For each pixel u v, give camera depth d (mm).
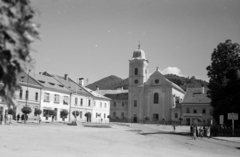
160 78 93375
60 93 60219
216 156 16000
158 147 19531
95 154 13445
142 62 96812
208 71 43656
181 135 36188
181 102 87688
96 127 44688
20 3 3436
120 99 100625
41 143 16422
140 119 93438
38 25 3412
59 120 59469
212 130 36562
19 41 3158
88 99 70750
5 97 3502
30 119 50500
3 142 15328
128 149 16719
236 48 42375
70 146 16078
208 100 85375
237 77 39344
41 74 62312
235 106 38156
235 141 28672
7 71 3238
